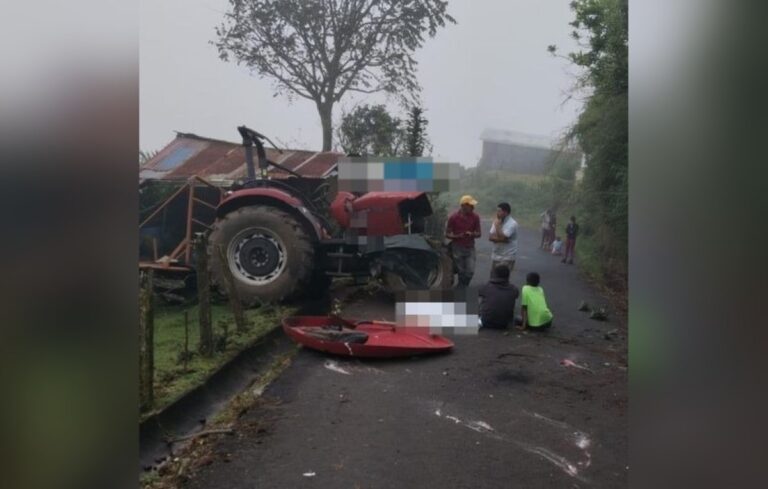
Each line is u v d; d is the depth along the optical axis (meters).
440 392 3.68
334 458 2.86
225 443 2.99
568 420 3.28
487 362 4.20
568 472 2.77
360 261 5.34
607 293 5.39
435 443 3.02
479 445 3.01
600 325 4.89
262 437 3.06
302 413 3.36
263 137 5.45
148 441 2.84
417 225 5.54
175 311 4.98
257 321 4.75
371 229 5.25
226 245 5.14
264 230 5.15
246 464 2.78
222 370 3.73
